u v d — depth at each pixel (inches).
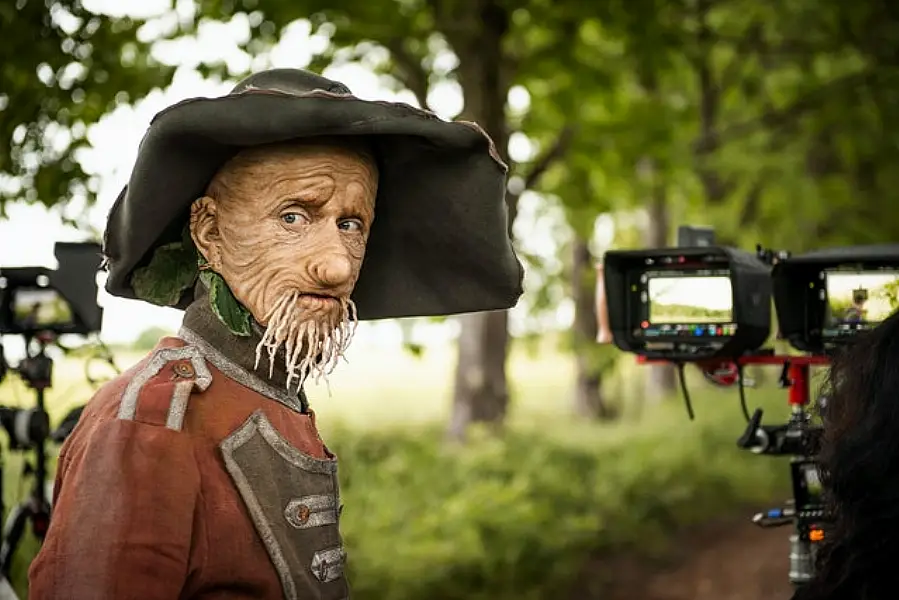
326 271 46.8
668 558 199.5
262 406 48.3
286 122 45.0
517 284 53.9
